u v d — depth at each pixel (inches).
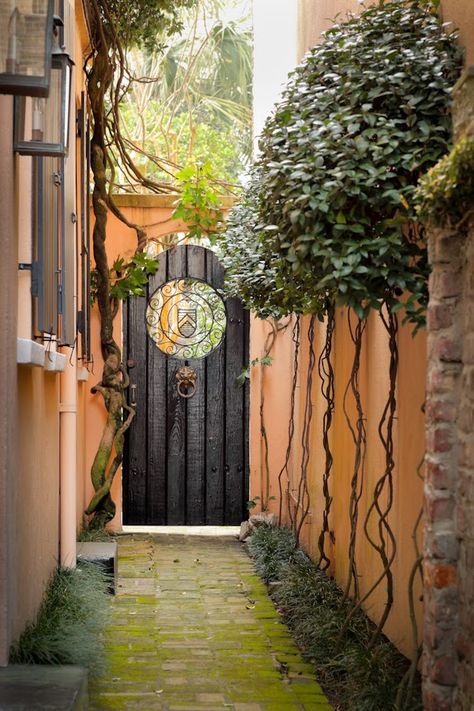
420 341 154.0
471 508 110.7
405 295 156.7
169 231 320.8
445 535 117.3
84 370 276.5
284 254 155.0
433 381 118.5
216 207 317.4
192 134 474.6
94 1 274.7
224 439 324.5
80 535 280.7
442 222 115.8
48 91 114.7
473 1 132.8
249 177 287.4
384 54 142.4
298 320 288.4
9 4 112.9
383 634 178.5
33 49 113.0
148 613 211.8
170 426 323.9
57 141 140.3
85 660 155.0
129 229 317.7
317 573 227.9
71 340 199.0
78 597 187.9
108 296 307.9
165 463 323.9
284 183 145.8
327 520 223.8
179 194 322.0
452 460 117.6
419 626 151.7
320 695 156.6
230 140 516.1
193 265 323.3
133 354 323.3
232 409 324.5
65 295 183.5
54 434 201.2
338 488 229.3
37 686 122.4
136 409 323.6
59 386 213.9
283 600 216.8
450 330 117.3
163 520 323.6
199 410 324.5
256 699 153.9
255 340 319.6
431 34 145.9
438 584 117.1
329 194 136.5
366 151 139.6
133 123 501.0
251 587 239.9
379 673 149.5
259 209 170.2
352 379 178.4
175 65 503.2
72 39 199.3
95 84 288.0
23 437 149.8
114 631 195.6
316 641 179.9
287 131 149.3
